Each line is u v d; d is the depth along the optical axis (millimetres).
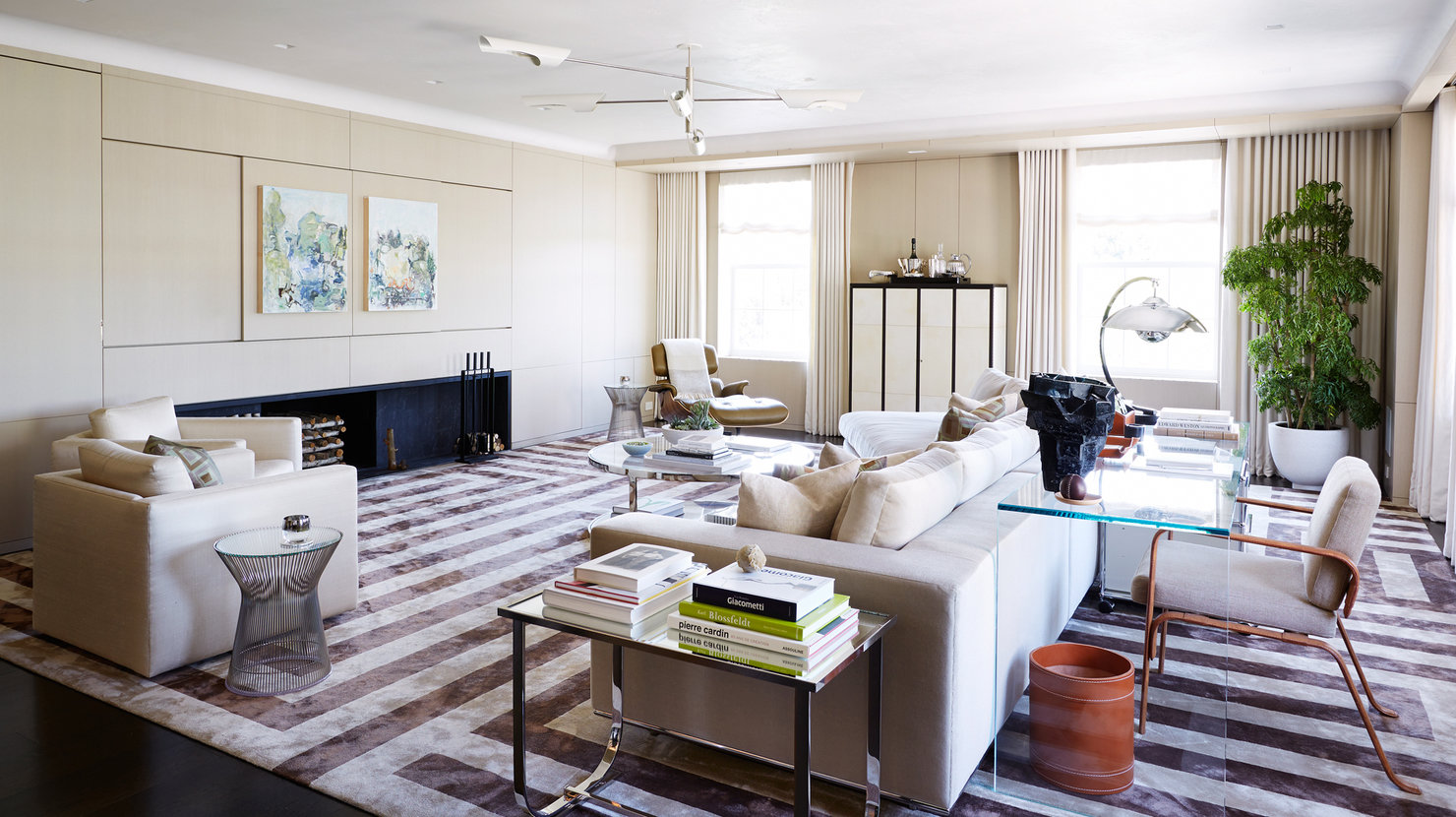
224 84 5777
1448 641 3730
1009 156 7977
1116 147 7488
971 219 8188
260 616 3229
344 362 6621
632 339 9367
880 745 2455
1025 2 4410
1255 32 4934
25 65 4871
